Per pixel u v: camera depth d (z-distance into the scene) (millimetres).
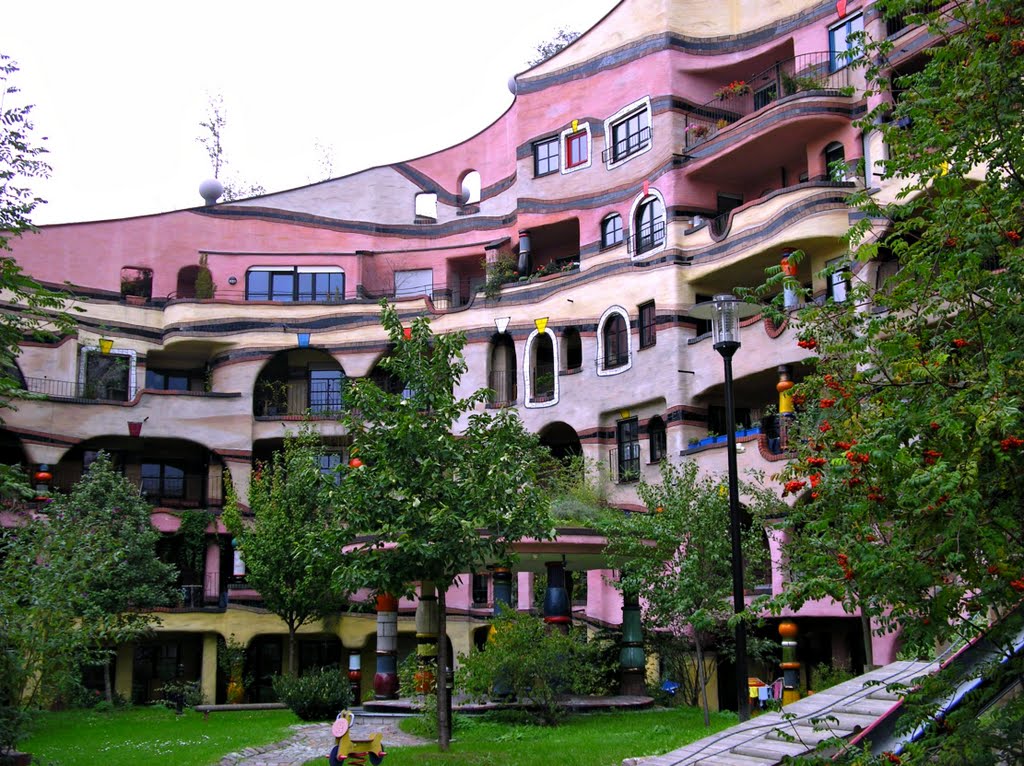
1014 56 10422
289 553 34500
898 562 8820
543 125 40219
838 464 9047
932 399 9523
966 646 11508
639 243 35875
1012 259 9695
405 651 39875
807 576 9484
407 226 46688
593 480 34656
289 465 36438
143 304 43906
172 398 41156
